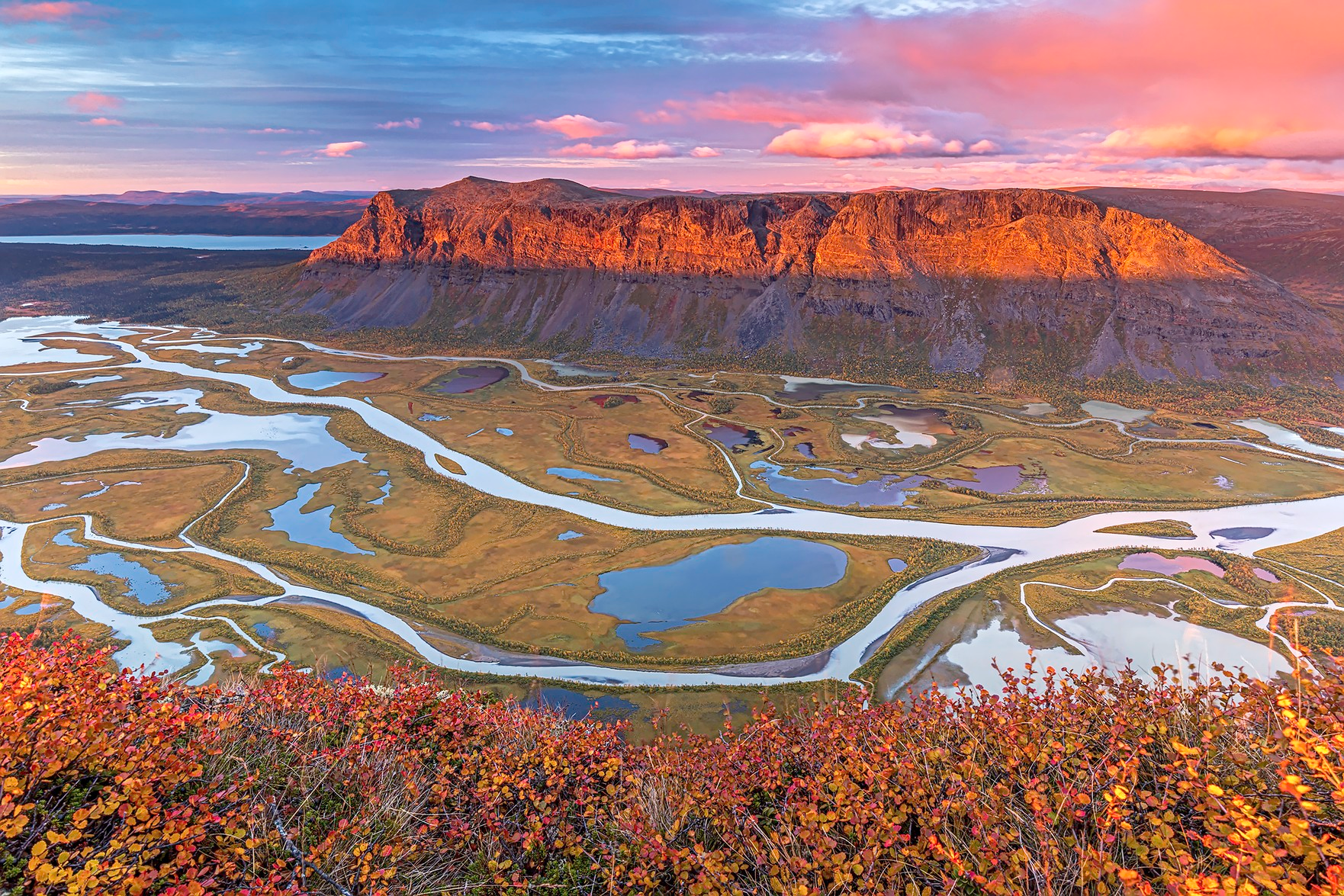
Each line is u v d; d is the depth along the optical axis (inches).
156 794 578.2
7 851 490.6
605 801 736.3
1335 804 468.1
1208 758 563.2
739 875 603.2
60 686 689.0
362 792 685.9
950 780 609.0
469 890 622.2
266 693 854.5
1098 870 462.3
